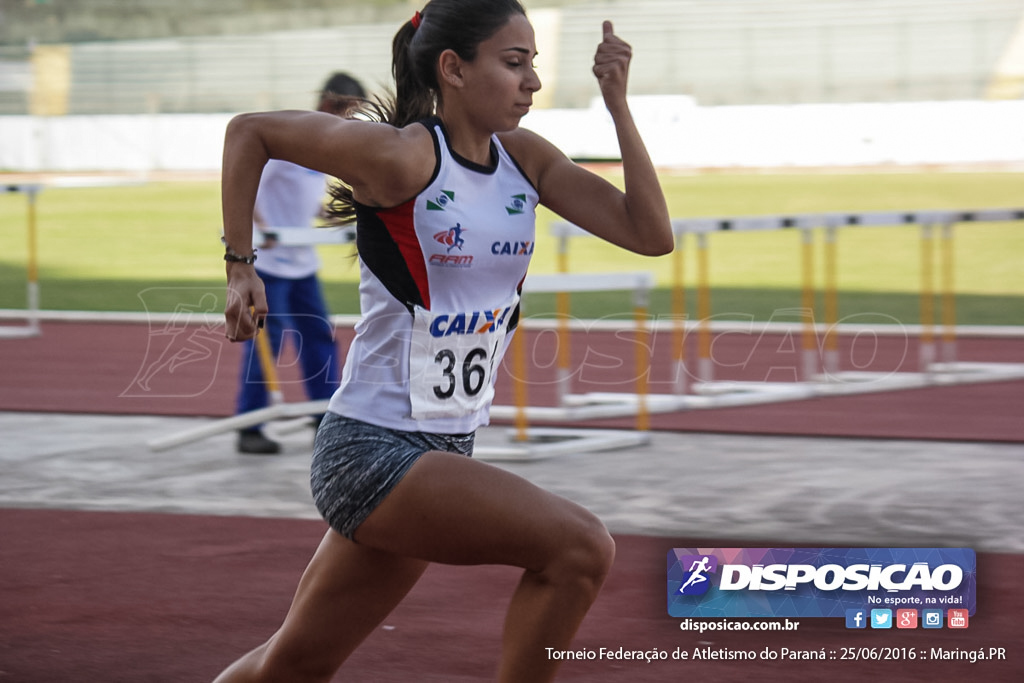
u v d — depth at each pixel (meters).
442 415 7.26
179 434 18.95
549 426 21.25
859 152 84.81
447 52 7.04
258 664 7.63
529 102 7.14
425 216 6.94
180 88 112.25
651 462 18.05
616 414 21.06
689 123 86.25
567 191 7.59
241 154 6.91
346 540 7.29
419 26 7.25
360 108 7.64
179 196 75.75
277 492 16.34
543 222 60.62
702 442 19.62
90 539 14.05
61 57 109.88
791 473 17.14
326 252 50.81
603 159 84.50
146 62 111.56
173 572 12.75
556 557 6.77
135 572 12.77
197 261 48.66
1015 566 12.57
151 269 46.59
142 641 10.73
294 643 7.48
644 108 86.56
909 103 83.88
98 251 52.56
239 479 17.12
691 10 112.44
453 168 7.03
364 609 7.42
